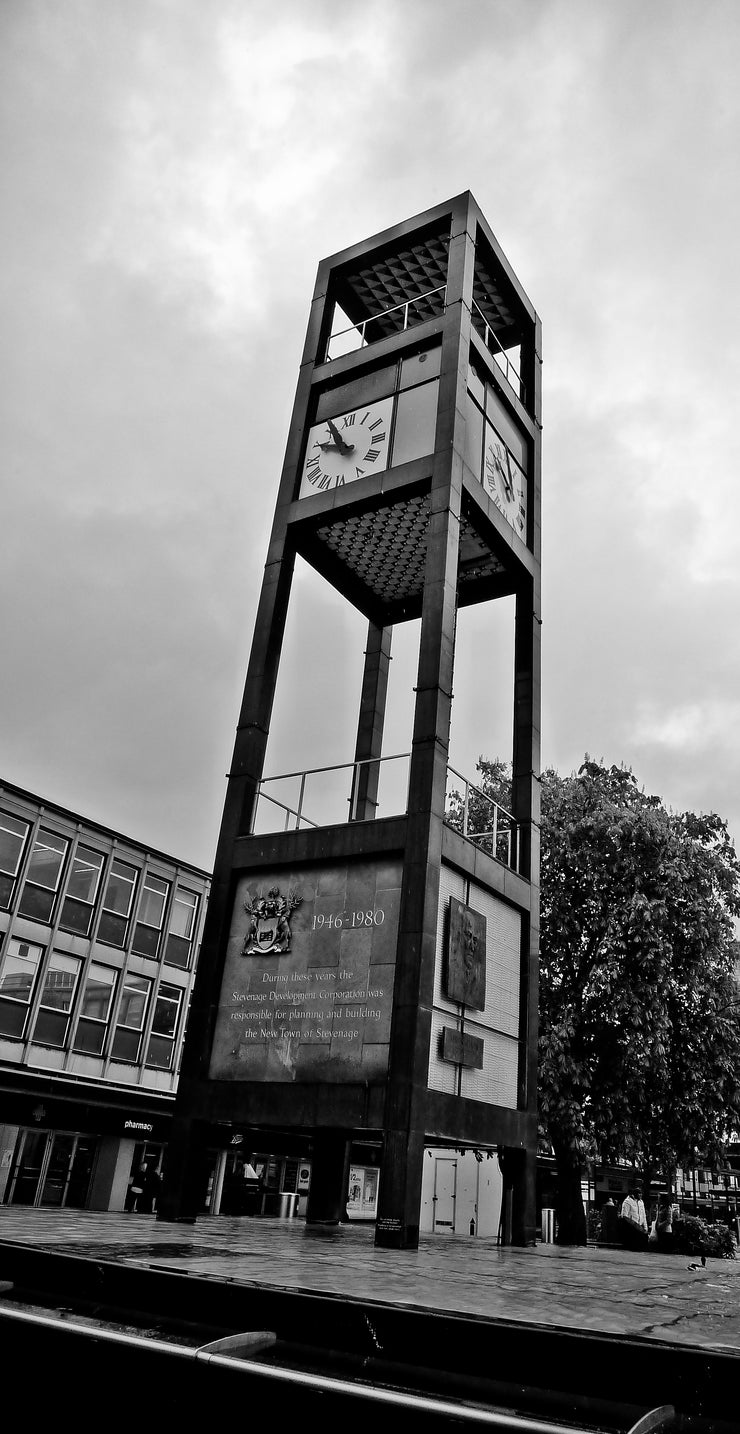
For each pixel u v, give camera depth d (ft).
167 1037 124.26
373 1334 18.03
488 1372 16.90
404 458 56.24
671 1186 89.51
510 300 69.77
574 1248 55.52
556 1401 15.53
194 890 132.46
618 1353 16.14
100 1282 21.58
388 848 45.50
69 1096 89.97
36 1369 18.86
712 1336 17.26
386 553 62.69
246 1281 20.18
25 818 108.17
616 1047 80.84
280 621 57.00
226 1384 16.78
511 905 53.62
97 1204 92.79
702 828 89.97
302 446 61.00
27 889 107.14
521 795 58.85
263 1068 45.09
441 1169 98.22
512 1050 50.98
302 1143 111.14
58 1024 108.78
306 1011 45.16
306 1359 17.39
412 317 72.18
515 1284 25.32
